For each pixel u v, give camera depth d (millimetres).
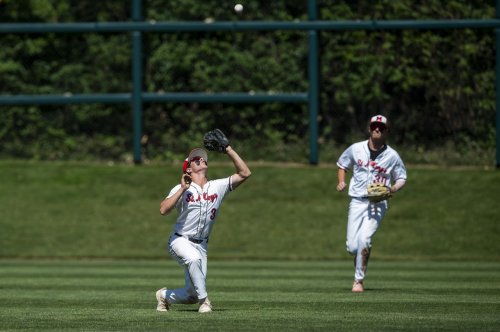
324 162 90438
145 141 92562
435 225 82312
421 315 32094
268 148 90875
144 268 65625
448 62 87375
